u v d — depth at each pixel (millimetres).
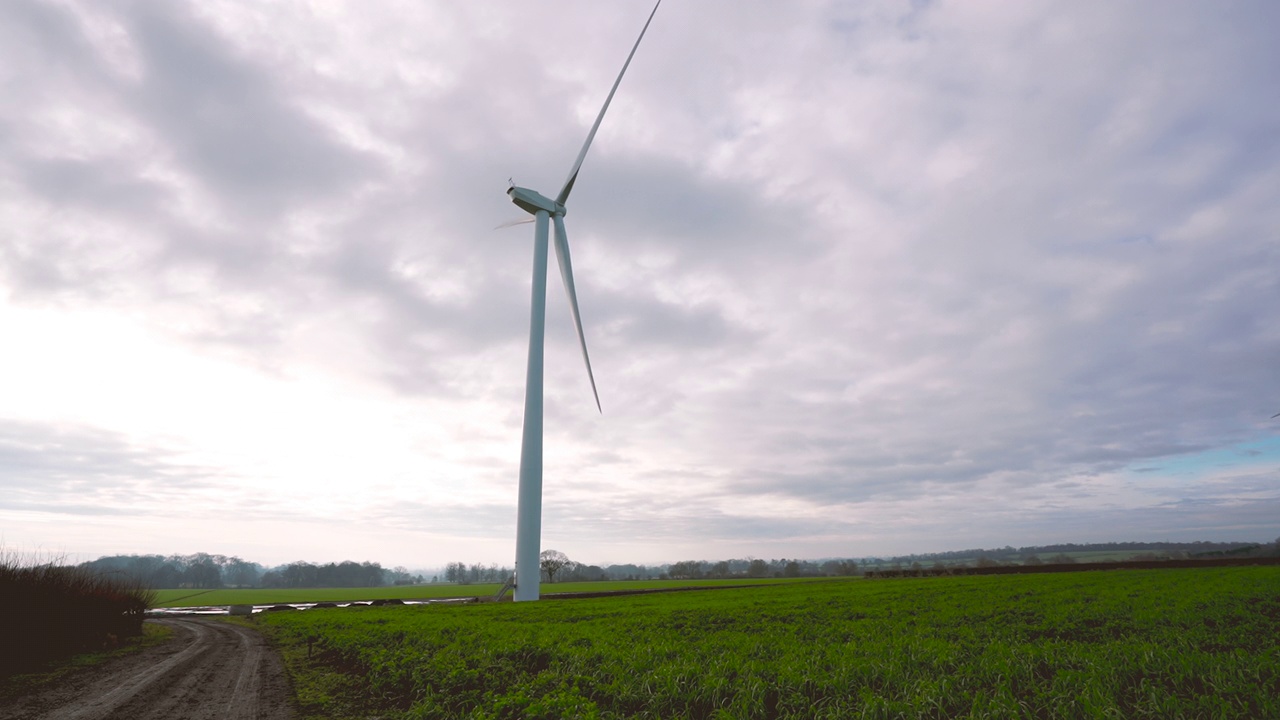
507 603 58062
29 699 18781
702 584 124750
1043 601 38719
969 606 37438
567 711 13227
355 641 26672
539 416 61188
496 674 17375
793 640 23922
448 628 30703
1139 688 14391
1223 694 13844
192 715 16297
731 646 22344
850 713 13383
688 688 15188
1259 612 28844
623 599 63875
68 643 30422
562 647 21188
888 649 19844
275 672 23594
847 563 187125
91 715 16531
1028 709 13219
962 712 13391
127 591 41750
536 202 65125
